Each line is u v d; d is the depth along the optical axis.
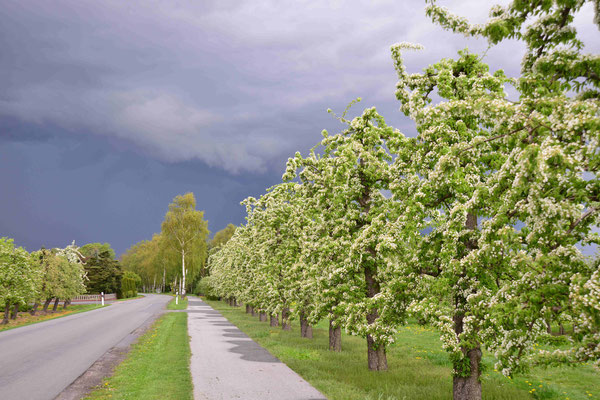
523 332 6.20
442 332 8.57
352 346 20.58
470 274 8.12
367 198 15.38
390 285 10.74
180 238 73.12
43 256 47.31
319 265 16.61
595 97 5.41
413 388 10.91
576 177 5.22
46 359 14.16
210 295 81.31
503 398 10.38
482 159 9.40
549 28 5.56
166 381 10.54
